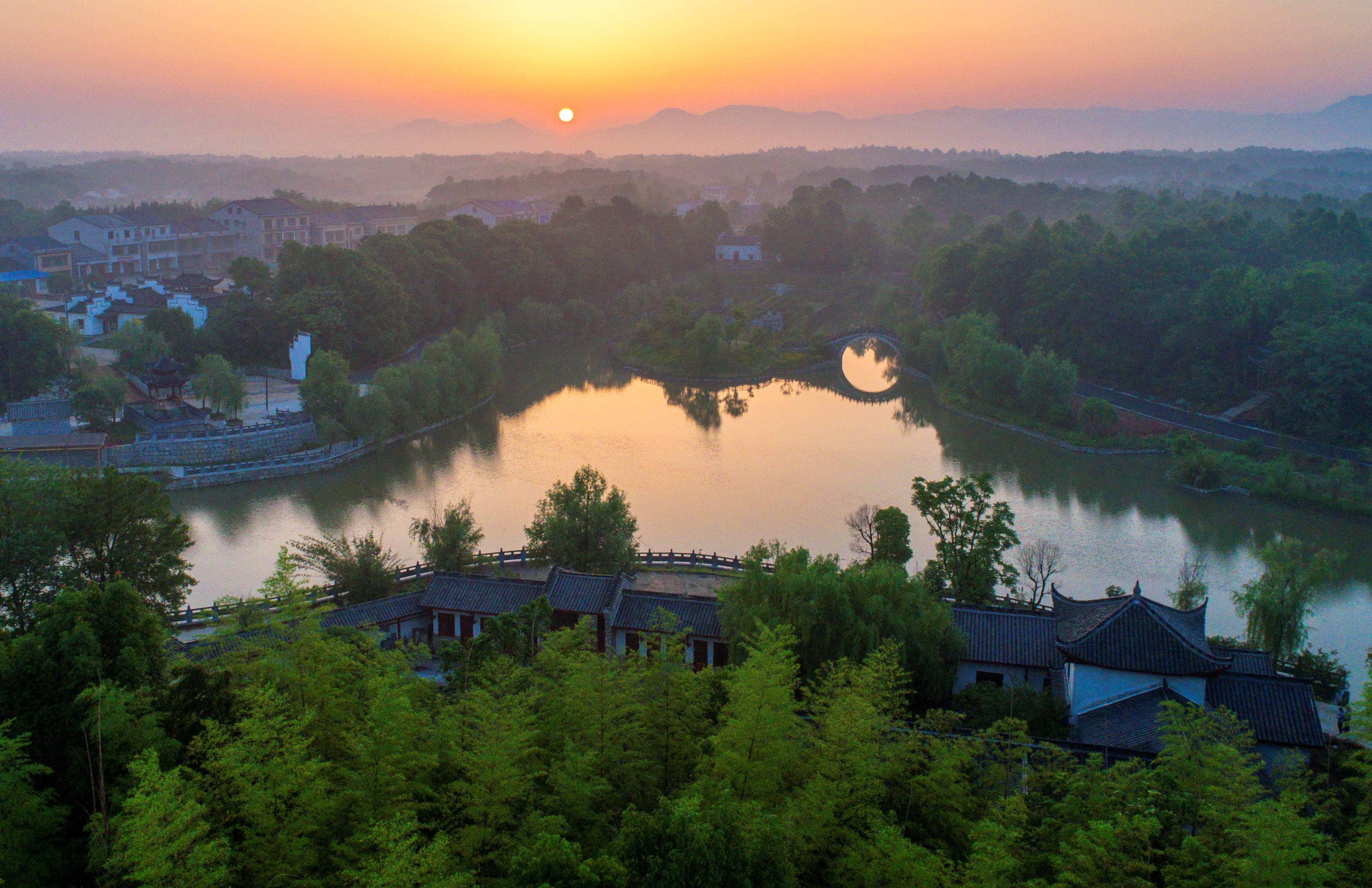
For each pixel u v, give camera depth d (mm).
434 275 142875
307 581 56531
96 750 28906
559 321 156375
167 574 51406
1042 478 94938
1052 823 29891
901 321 152375
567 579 55125
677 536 77062
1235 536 80250
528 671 36906
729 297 189125
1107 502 88188
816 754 31469
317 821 26594
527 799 28406
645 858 24984
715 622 52250
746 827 25516
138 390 97125
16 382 92125
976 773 33531
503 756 27781
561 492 63844
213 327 113375
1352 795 33625
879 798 30969
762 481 91375
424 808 27891
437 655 52844
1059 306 135125
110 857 25547
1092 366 131000
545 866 24172
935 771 31203
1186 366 121438
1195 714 34875
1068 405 112875
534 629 43969
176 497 82688
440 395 107438
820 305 184500
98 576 49406
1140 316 127188
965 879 26688
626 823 26453
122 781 28484
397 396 100562
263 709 29344
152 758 25484
